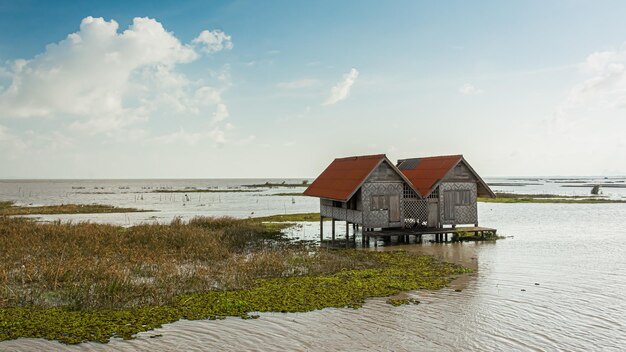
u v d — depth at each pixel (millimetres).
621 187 165000
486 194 35656
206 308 15977
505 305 16391
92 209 67500
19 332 13391
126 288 17719
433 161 36281
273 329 14016
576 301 16891
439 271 22391
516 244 31875
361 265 24141
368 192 31469
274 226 44156
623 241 33062
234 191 151875
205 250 26516
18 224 33938
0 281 18641
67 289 17859
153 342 12891
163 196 118750
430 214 33500
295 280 20359
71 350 12258
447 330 13844
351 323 14547
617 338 13109
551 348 12398
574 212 57781
